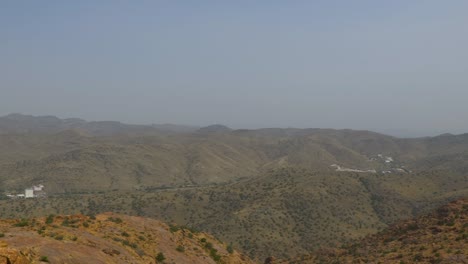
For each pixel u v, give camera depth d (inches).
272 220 5531.5
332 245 4800.7
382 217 5949.8
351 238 5017.2
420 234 2610.7
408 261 2105.1
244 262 1962.4
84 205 6958.7
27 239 1024.9
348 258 2623.0
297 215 5748.0
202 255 1689.2
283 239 5002.5
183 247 1668.3
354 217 5777.6
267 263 3225.9
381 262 2220.7
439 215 2802.7
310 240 4997.5
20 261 791.1
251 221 5492.1
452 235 2367.1
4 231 1086.4
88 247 1139.3
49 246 1011.3
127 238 1469.0
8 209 6397.6
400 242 2610.7
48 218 1427.2
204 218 6382.9
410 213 5940.0
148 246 1488.7
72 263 960.9
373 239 2989.7
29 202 6875.0
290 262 3041.3
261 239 4945.9
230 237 5039.4
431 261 1998.0
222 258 1841.8
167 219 6501.0
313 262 2844.5
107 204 7003.0
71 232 1262.3
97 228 1466.5
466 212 2669.8
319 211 5831.7
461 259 1926.7
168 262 1423.5
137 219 1809.8
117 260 1141.1
